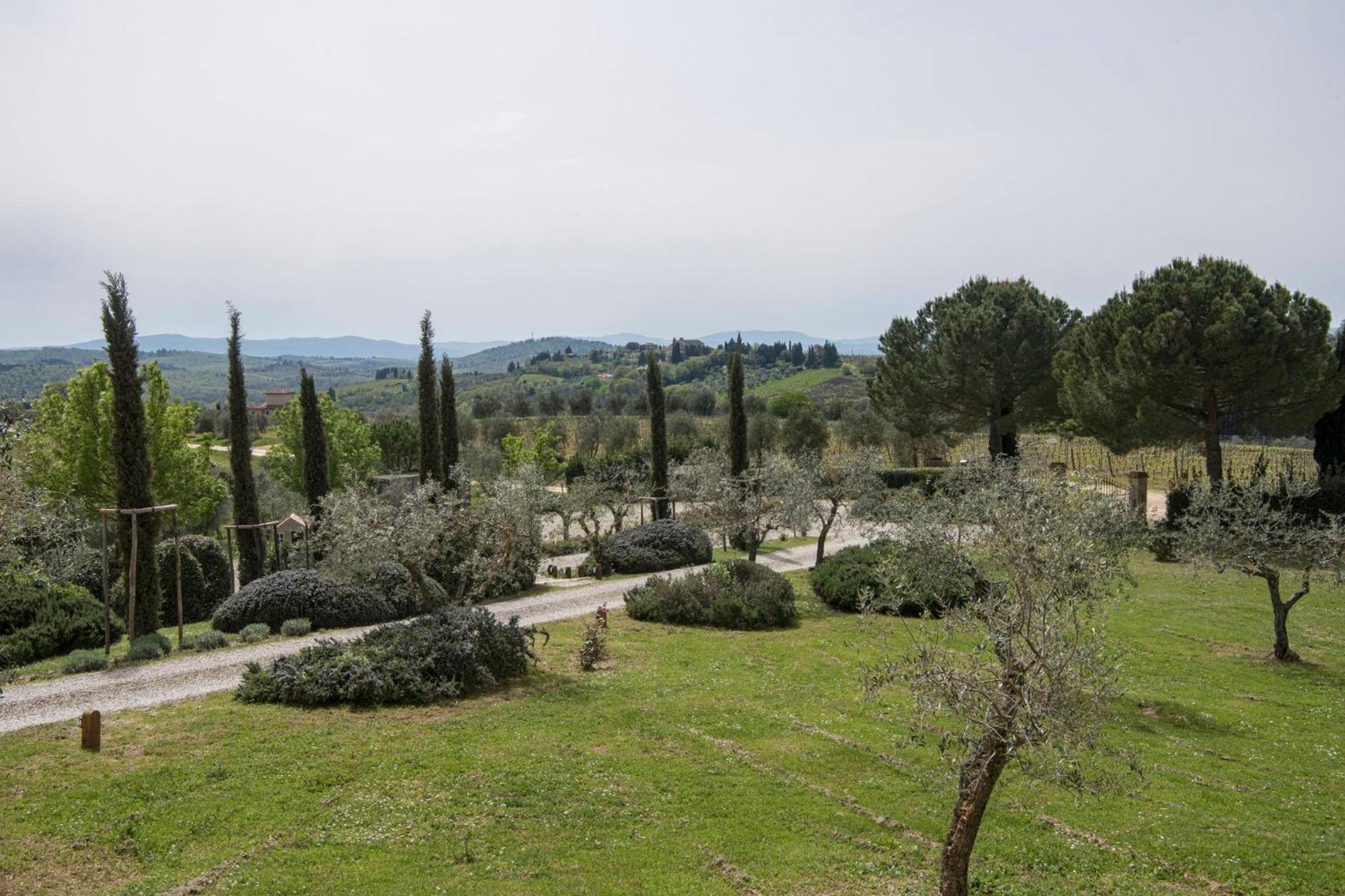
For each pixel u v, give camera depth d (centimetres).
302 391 3012
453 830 1001
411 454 5412
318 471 3031
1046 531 877
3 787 1067
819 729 1397
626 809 1074
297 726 1318
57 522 1577
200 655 1852
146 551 2069
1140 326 3344
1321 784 1221
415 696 1460
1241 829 1057
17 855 907
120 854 927
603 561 3142
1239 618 2359
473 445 5509
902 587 1365
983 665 903
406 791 1098
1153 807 1128
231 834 974
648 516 4994
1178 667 1853
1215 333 3039
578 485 3566
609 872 920
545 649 1919
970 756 816
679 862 948
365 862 920
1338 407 3569
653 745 1300
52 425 3322
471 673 1553
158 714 1376
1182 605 2509
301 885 868
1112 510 1980
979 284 4600
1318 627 2253
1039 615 816
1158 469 5212
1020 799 1154
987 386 4262
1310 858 977
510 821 1027
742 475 3325
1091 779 1084
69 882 867
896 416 4662
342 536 1745
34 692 1536
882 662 1597
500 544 1873
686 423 7438
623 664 1798
